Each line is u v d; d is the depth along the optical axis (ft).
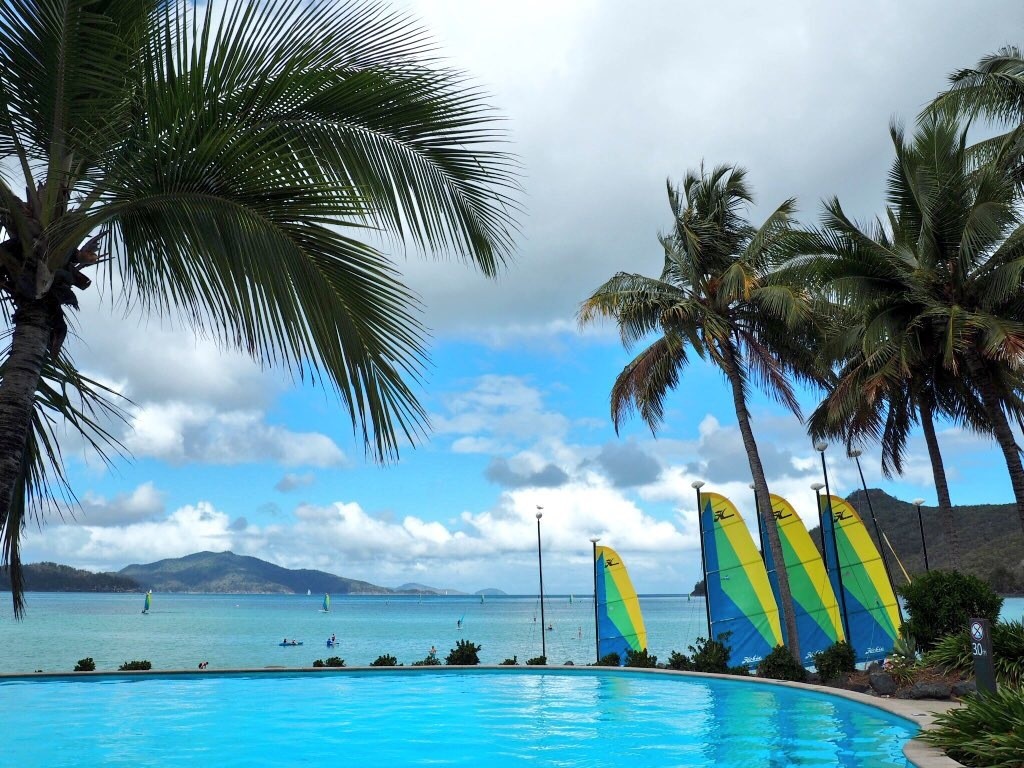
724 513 89.35
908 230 82.94
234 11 19.22
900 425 95.35
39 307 18.71
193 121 18.54
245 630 340.18
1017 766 30.32
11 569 22.12
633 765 40.27
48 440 21.71
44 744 46.96
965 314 71.15
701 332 92.38
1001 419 75.36
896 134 80.53
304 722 55.06
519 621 510.17
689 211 93.20
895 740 44.14
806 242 83.41
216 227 19.22
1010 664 53.47
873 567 89.45
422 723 54.39
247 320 19.21
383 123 20.39
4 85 17.95
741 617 86.74
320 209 19.15
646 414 95.76
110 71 18.35
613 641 98.53
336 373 19.17
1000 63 74.38
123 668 85.51
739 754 41.93
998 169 75.51
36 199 19.15
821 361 86.58
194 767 40.91
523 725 53.11
